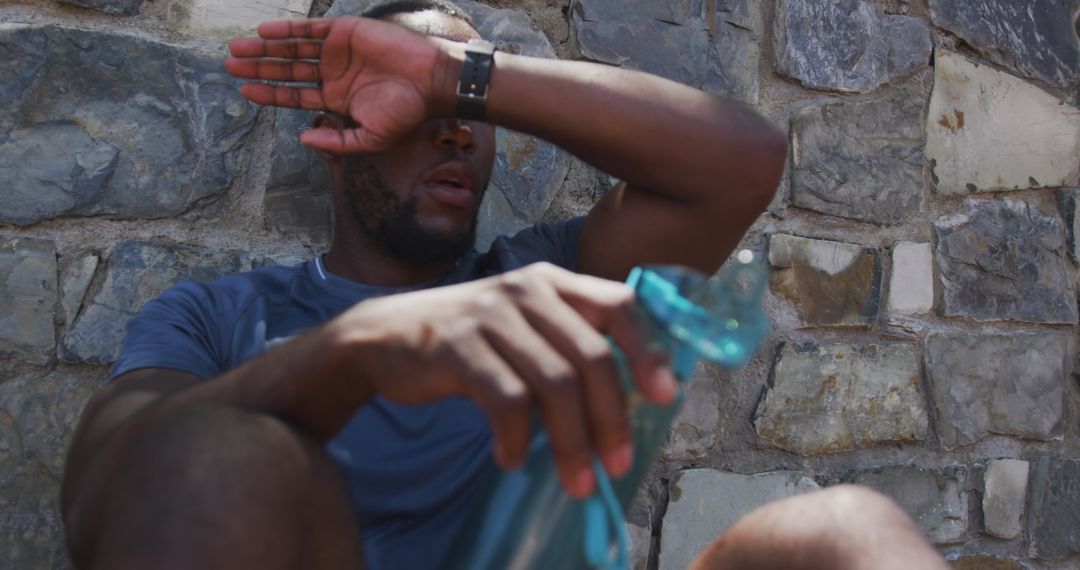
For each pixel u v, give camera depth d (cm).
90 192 143
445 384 59
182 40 149
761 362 181
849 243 189
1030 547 204
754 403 181
